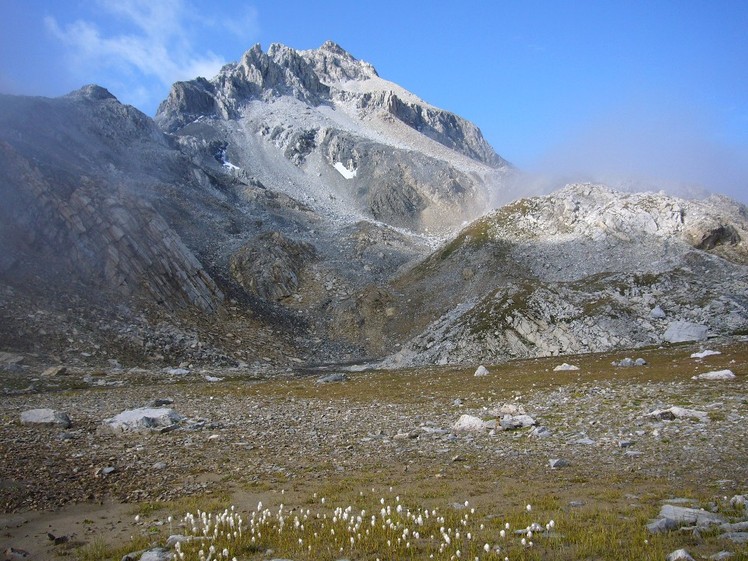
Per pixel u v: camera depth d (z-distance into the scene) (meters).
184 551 14.86
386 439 33.25
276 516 18.41
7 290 88.44
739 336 86.88
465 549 14.27
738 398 38.19
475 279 147.62
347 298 153.50
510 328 101.06
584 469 24.30
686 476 21.91
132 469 26.12
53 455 28.03
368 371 95.12
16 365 72.38
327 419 41.62
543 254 151.25
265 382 76.12
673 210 149.50
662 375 55.06
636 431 31.41
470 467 25.59
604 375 59.41
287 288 157.62
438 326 112.25
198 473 25.50
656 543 13.73
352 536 15.48
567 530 15.42
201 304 123.31
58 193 112.81
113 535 17.23
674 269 117.69
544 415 38.81
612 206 158.62
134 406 49.31
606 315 100.12
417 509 18.64
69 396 56.62
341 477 24.39
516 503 19.09
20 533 17.58
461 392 55.59
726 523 14.88
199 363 97.25
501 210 180.88
